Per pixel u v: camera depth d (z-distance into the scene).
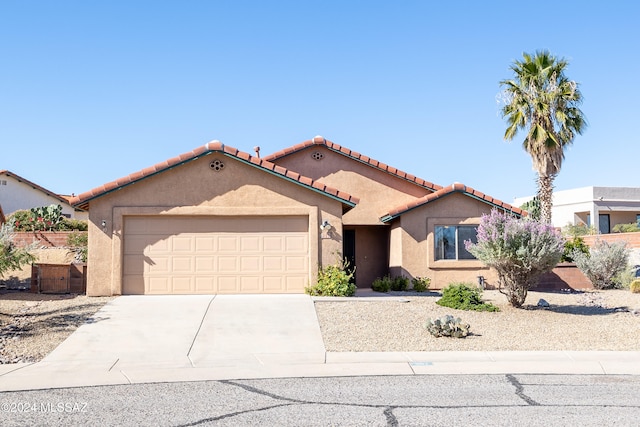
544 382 9.26
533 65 27.03
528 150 26.75
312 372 10.07
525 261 15.51
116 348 11.85
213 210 17.83
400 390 8.73
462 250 21.31
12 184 39.31
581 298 18.95
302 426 6.89
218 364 10.73
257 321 14.02
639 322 14.40
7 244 15.97
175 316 14.45
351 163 24.06
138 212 17.70
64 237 23.80
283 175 17.89
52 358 11.09
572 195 41.09
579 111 26.55
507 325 13.97
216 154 18.03
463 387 8.91
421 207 21.31
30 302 16.56
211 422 7.08
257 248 18.05
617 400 8.08
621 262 21.70
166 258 17.83
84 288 18.36
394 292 20.09
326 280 17.48
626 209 40.12
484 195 21.28
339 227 18.16
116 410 7.65
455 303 15.75
